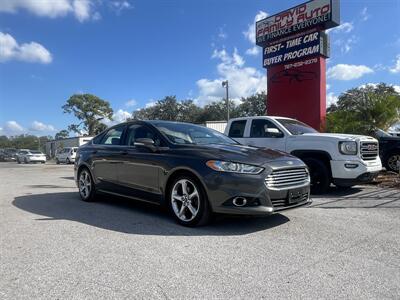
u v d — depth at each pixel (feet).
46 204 25.27
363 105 47.73
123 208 23.38
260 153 18.62
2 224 19.33
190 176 18.31
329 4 55.93
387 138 40.42
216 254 14.29
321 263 13.30
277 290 11.09
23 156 141.38
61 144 207.72
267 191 17.02
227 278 11.99
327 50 58.95
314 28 58.13
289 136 30.12
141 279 11.94
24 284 11.64
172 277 12.09
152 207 23.66
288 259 13.71
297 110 60.29
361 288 11.20
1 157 182.19
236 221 19.49
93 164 25.07
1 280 11.97
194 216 18.03
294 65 60.80
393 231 17.56
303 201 18.86
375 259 13.71
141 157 20.99
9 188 36.19
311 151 28.81
